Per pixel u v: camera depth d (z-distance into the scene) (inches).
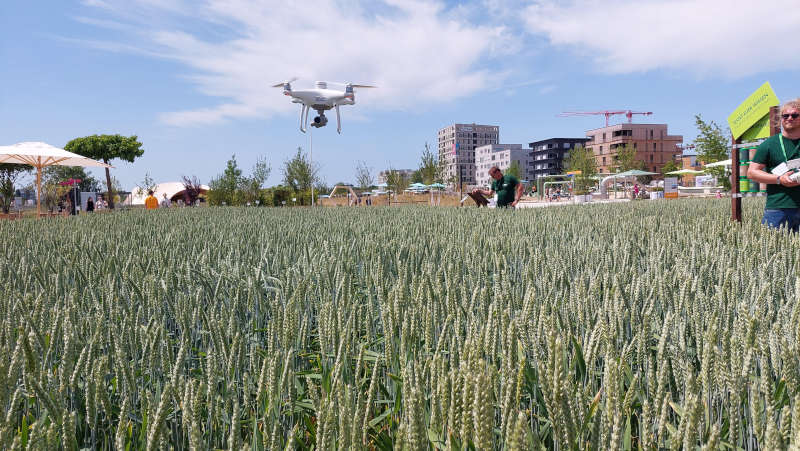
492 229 149.6
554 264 70.3
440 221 187.0
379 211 328.2
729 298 55.6
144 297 60.7
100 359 32.8
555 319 46.8
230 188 1078.4
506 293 58.6
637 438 40.7
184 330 51.1
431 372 32.8
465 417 26.0
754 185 168.7
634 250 87.8
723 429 34.3
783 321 44.9
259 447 34.3
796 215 137.4
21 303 51.0
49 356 43.1
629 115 3981.3
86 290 64.1
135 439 39.5
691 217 193.9
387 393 43.6
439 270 72.6
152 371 43.5
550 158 3981.3
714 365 31.0
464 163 4817.9
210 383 35.9
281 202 1113.4
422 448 24.4
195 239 135.5
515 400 31.5
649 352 39.7
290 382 37.5
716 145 812.6
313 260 84.2
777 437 22.8
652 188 1535.4
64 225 211.2
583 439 28.3
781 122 131.7
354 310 50.8
